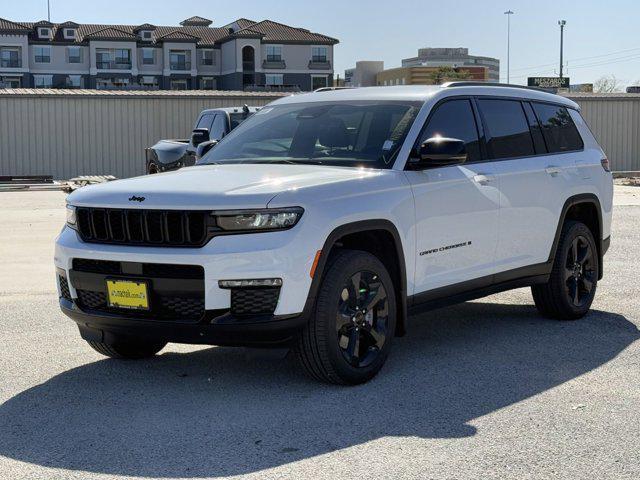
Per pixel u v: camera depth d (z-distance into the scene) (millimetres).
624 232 12703
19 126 30359
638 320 6797
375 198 4977
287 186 4641
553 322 6750
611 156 34875
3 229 12875
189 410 4492
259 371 5246
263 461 3764
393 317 5109
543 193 6398
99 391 4855
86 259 4789
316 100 6156
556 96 7090
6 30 98375
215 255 4410
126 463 3760
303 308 4539
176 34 104750
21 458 3834
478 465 3707
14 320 6711
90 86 102312
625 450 3889
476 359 5555
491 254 5941
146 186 4777
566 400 4652
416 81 80438
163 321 4543
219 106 31750
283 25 106938
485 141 6027
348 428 4195
